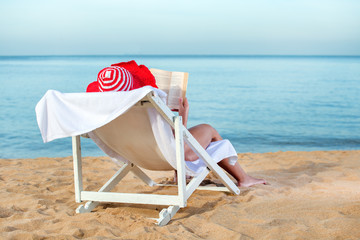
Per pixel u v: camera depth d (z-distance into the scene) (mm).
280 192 3318
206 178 3949
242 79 31062
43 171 4430
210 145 3094
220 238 2273
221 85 25750
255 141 8617
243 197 3111
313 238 2188
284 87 24172
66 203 3123
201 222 2553
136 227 2453
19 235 2285
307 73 38531
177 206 2635
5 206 3002
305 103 16766
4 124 10336
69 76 33031
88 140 8062
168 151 2562
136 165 3400
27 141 8148
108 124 2629
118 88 2365
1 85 23891
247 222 2520
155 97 2262
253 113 13922
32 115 12031
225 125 11148
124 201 2699
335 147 7859
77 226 2457
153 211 2904
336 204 2805
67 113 2371
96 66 57562
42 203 3076
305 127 10680
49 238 2248
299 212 2658
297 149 7699
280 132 9828
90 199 2801
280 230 2322
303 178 3842
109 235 2301
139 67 2549
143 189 3611
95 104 2311
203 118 12719
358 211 2623
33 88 22109
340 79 30156
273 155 5375
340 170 4277
